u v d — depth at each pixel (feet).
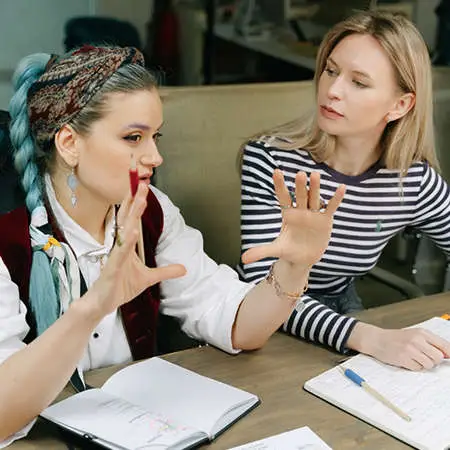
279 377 3.48
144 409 3.05
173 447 2.81
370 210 4.76
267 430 3.03
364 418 3.12
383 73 4.25
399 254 6.17
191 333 3.98
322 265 4.83
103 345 3.80
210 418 3.01
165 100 5.15
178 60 6.08
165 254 4.11
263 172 4.68
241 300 3.80
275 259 4.32
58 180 3.57
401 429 3.03
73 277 3.59
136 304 3.91
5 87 5.52
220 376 3.48
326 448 2.88
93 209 3.61
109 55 3.30
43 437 2.97
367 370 3.53
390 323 4.10
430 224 5.04
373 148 4.68
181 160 5.24
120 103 3.26
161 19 5.91
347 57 4.25
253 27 6.29
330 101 4.32
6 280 3.33
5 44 5.44
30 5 5.43
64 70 3.34
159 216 4.07
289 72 6.57
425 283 6.10
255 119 5.46
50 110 3.35
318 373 3.53
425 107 4.57
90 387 3.32
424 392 3.34
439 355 3.57
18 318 3.27
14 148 3.61
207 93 5.28
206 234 5.45
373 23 4.29
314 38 6.57
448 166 6.28
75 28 5.64
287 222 3.30
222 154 5.38
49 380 2.89
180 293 4.00
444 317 4.13
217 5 6.07
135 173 2.82
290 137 4.77
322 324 3.81
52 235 3.61
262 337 3.69
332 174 4.69
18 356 2.91
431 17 7.10
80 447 2.91
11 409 2.87
